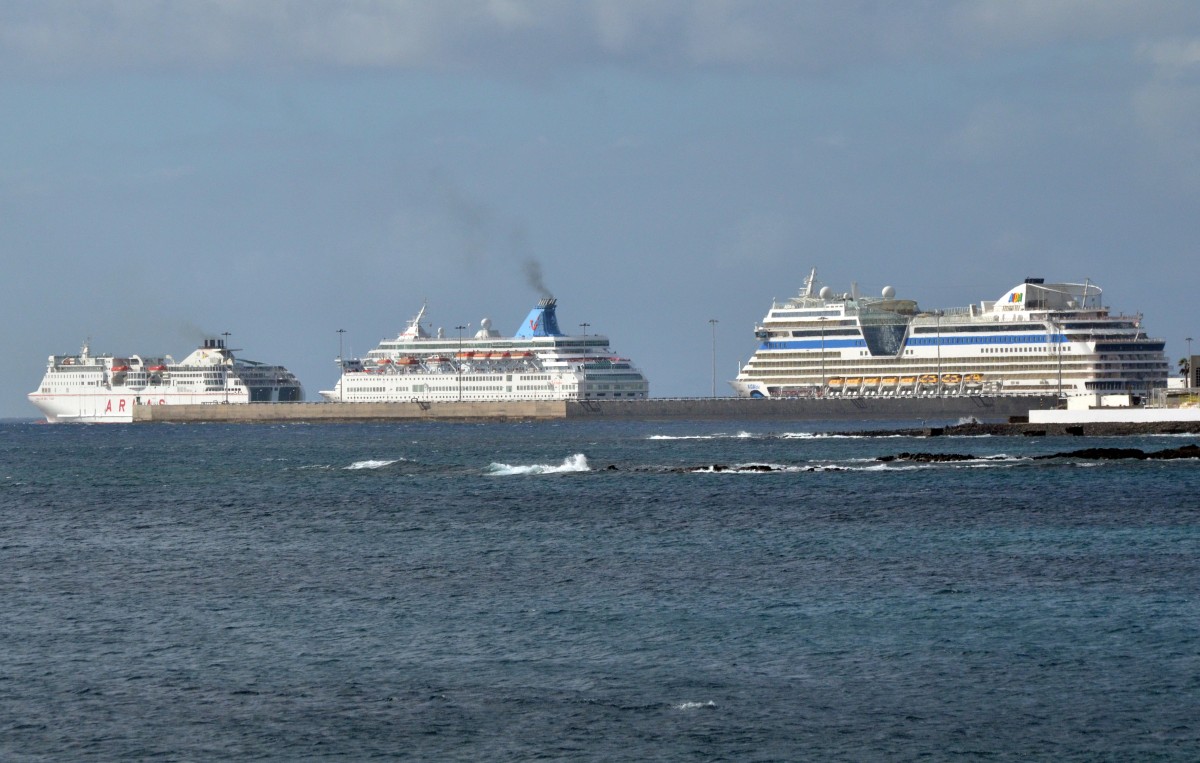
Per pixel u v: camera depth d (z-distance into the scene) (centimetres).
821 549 19512
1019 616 14575
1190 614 14525
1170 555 18462
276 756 10569
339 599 16050
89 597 16325
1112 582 16425
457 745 10744
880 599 15612
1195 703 11494
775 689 12012
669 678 12375
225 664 12988
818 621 14500
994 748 10575
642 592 16275
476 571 17962
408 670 12731
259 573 18012
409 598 16062
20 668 12875
